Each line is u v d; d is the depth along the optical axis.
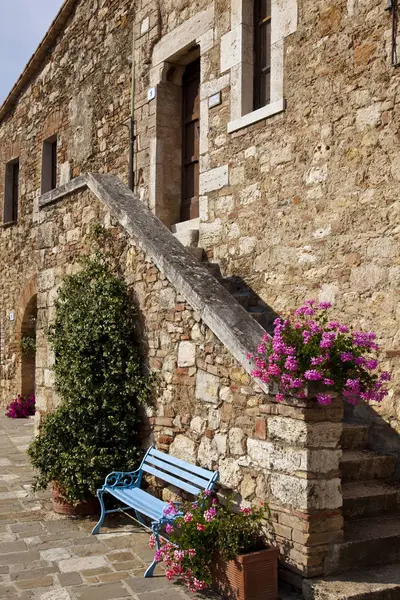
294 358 3.67
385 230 5.07
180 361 5.02
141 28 8.74
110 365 5.55
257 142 6.46
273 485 3.98
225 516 3.96
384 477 4.77
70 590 3.86
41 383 7.39
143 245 5.55
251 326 4.50
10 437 9.31
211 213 7.07
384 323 5.02
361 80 5.36
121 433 5.46
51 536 4.87
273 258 6.18
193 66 8.27
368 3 5.33
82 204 6.76
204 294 4.80
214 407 4.59
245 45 6.79
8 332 13.51
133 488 5.10
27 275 12.73
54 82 11.73
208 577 3.80
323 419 3.81
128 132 8.99
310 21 5.87
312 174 5.78
